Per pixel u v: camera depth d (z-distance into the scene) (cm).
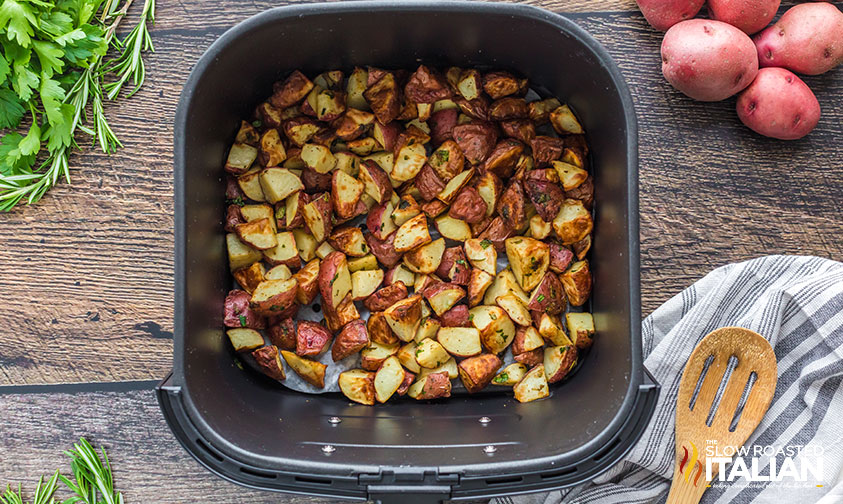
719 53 59
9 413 64
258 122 63
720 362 61
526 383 61
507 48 59
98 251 64
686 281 64
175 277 53
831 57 61
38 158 64
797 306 62
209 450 54
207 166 58
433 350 61
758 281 62
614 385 56
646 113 64
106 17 63
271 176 61
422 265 62
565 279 61
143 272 64
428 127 63
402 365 62
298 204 61
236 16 64
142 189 64
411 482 53
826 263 62
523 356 61
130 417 64
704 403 61
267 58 58
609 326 58
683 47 60
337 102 62
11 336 64
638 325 54
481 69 62
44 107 62
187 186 54
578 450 53
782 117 61
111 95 63
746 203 64
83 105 63
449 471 53
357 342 61
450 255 62
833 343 61
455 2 55
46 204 64
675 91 64
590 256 63
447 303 62
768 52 62
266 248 61
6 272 64
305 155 61
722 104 64
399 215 62
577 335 61
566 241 61
